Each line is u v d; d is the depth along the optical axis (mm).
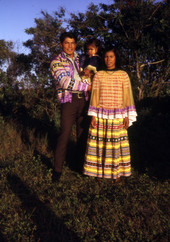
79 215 2631
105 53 3062
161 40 6504
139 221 2523
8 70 7395
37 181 3346
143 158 4098
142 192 3076
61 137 3293
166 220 2533
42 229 2439
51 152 4480
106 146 3145
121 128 3188
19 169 3693
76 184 3342
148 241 2260
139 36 6520
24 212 2650
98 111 3117
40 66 7125
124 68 6629
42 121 6461
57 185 3262
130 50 6598
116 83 3057
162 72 6727
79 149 3643
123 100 3148
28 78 7172
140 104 6527
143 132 4957
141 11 6086
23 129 5805
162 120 5254
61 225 2502
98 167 3248
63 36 3111
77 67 3279
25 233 2328
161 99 6480
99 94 3111
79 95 3266
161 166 3779
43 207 2795
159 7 6344
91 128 3219
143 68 6680
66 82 3051
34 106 7141
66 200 2857
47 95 6961
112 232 2355
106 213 2658
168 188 3141
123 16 6316
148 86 6738
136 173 3629
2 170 3580
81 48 6520
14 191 3084
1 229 2381
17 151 4590
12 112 7234
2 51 7207
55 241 2311
